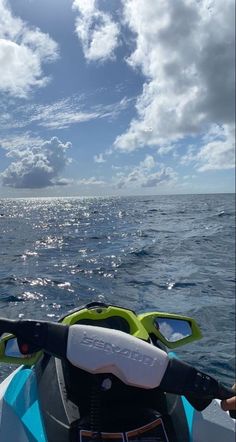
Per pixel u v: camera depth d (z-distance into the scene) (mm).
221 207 46250
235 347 6598
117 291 9578
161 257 14320
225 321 7863
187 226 24594
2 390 2680
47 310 7160
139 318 2662
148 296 9453
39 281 8820
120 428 1992
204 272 12078
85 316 2516
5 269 7676
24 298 7359
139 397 2109
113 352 1848
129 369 1822
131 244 16547
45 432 2053
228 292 9977
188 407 2457
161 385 1833
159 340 2670
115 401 2088
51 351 1878
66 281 9438
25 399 2383
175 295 9641
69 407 2104
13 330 1914
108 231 19672
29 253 10547
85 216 21562
